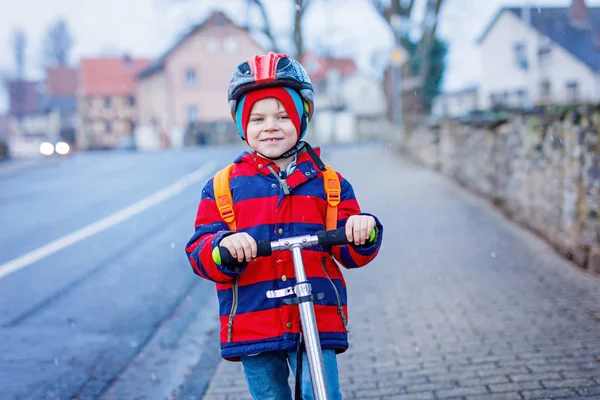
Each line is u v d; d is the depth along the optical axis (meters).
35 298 6.50
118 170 20.56
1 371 4.59
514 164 9.06
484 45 50.41
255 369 2.43
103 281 7.11
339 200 2.45
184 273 7.38
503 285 6.01
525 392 3.75
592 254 6.26
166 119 56.91
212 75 57.03
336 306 2.36
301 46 27.84
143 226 10.23
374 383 4.03
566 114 6.85
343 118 60.28
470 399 3.72
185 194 13.71
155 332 5.45
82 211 12.08
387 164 18.17
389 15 27.17
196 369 4.53
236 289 2.35
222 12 29.69
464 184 12.47
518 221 8.84
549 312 5.14
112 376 4.50
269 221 2.36
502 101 45.50
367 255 2.33
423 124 17.97
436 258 7.23
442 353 4.45
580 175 6.46
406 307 5.56
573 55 43.47
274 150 2.41
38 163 26.36
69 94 79.88
